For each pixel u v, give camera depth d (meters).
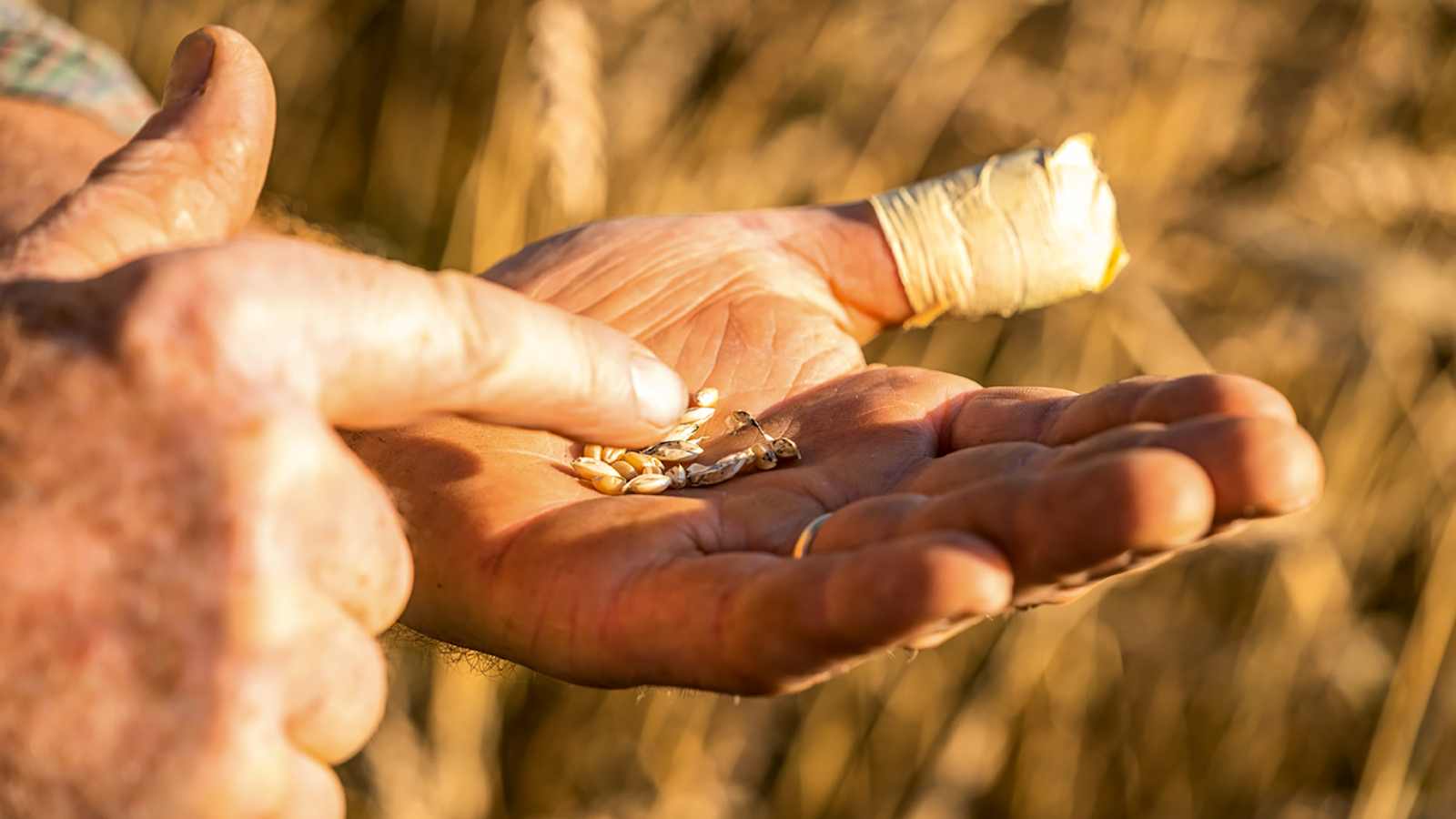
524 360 0.45
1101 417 0.47
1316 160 0.82
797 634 0.44
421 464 0.51
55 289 0.43
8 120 0.60
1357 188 0.80
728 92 0.82
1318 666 0.77
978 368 0.79
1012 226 0.59
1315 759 0.79
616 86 0.79
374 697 0.43
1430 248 0.80
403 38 0.86
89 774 0.42
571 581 0.47
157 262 0.43
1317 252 0.76
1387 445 0.79
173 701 0.42
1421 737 0.77
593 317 0.57
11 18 0.63
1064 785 0.79
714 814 0.76
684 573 0.46
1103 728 0.80
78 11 0.90
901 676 0.78
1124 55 0.81
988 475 0.47
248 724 0.42
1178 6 0.82
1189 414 0.46
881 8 0.83
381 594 0.44
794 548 0.48
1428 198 0.79
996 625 0.78
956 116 0.81
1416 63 0.83
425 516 0.50
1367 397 0.77
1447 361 0.80
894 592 0.43
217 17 0.89
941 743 0.78
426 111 0.85
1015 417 0.50
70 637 0.42
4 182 0.58
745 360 0.55
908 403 0.52
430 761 0.73
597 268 0.58
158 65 0.90
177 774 0.42
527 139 0.75
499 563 0.48
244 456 0.42
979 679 0.78
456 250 0.79
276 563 0.42
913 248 0.59
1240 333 0.78
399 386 0.44
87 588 0.42
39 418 0.42
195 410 0.42
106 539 0.42
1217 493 0.43
